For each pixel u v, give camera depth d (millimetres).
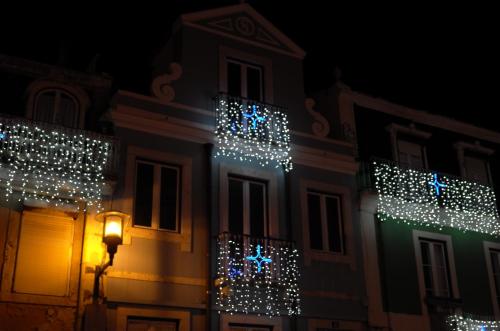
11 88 12625
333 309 13578
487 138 18781
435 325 15008
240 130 13711
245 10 15203
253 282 12578
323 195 14625
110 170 11906
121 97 12672
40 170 11383
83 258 11484
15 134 11523
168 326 11836
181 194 12766
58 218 11609
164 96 13258
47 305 11023
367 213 15047
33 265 11156
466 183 17109
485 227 17078
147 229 12156
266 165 13992
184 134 13156
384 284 14578
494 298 16438
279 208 13773
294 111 14969
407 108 17125
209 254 12484
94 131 12953
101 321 11031
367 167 15336
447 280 15867
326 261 13914
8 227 11125
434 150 17453
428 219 15977
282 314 12891
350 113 16047
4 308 10695
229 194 13406
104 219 11039
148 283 11781
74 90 13008
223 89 14172
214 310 12195
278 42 15469
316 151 14672
